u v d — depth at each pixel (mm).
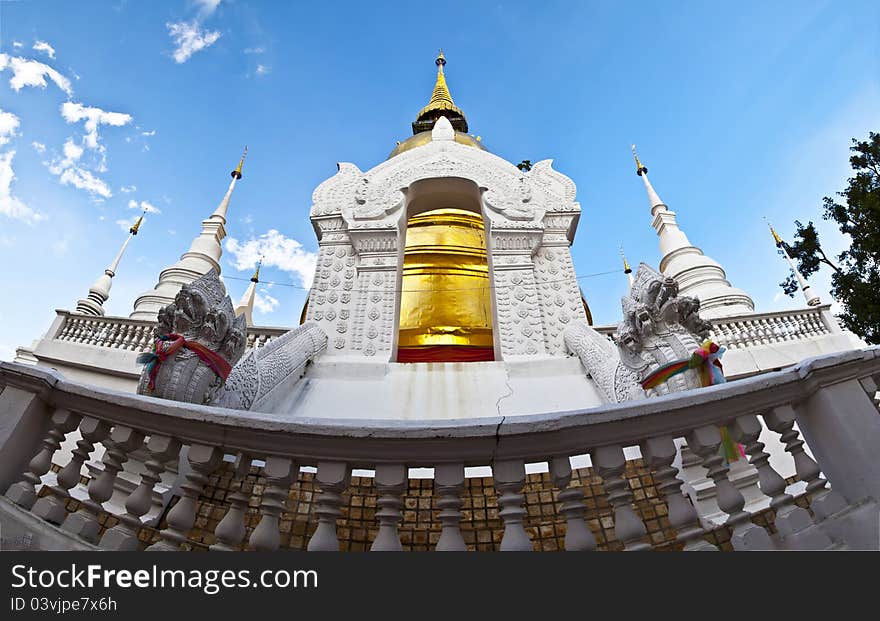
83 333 9953
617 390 6141
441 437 2406
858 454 2420
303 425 2459
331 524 2371
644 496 4242
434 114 20906
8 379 2852
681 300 5395
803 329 9258
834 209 12414
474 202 12750
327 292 10328
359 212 11234
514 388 7969
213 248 15242
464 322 13016
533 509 4176
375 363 8695
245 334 5754
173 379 5000
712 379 4789
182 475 4496
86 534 2518
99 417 2779
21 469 2723
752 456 2555
